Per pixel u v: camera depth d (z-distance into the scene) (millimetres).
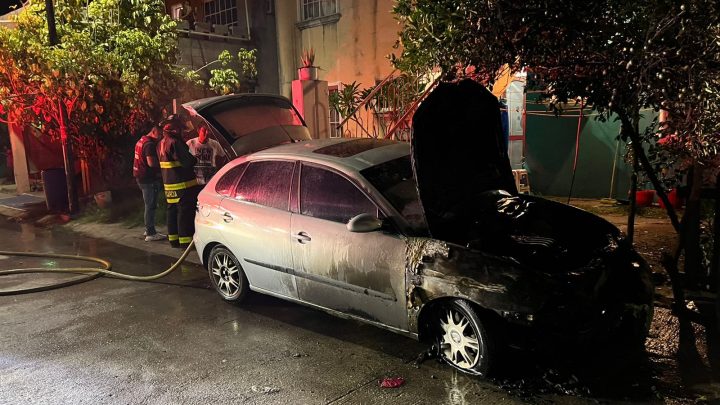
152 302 5715
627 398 3412
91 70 9820
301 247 4516
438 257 3715
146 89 10133
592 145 9469
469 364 3721
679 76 3666
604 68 4109
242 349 4426
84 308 5605
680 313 4562
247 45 13570
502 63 4613
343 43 12094
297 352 4316
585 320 3439
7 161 16141
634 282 3869
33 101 10844
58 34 10125
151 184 8398
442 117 4238
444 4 4715
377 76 11555
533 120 10000
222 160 8836
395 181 4273
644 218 7977
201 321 5090
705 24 3475
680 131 4051
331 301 4441
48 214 10945
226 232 5207
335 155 4625
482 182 4703
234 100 7984
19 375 4156
